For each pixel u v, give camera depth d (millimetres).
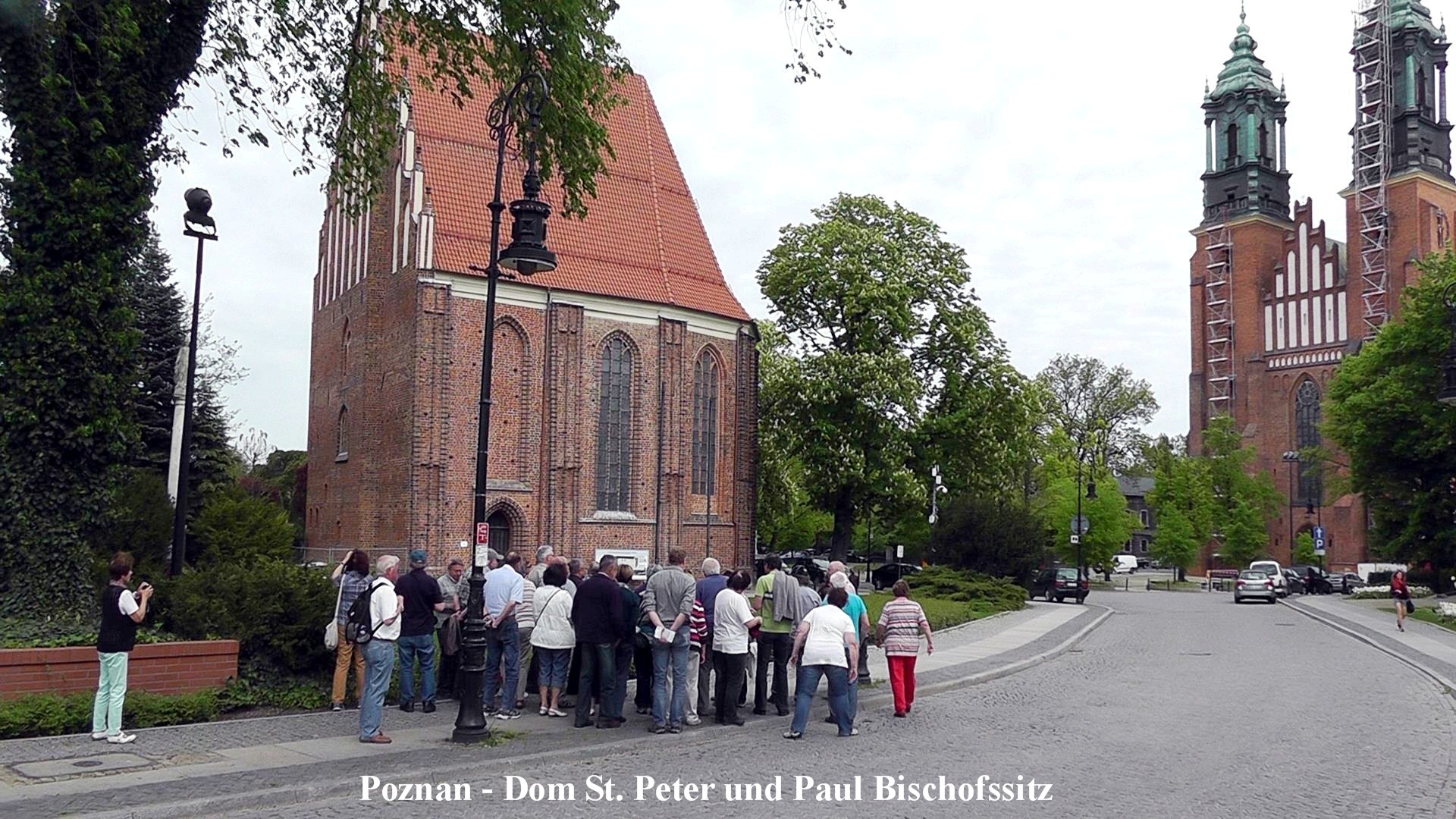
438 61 20000
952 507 44531
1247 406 85812
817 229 47094
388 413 38000
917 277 46281
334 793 10336
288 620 15516
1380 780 11414
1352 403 46781
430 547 36031
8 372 14602
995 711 16219
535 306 39219
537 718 14672
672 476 42375
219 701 14344
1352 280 80625
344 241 43031
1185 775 11531
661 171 47031
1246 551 76250
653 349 42250
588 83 19219
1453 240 48969
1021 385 45969
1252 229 86500
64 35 14219
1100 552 69938
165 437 39125
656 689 13859
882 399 43562
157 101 15688
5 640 13445
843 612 14211
